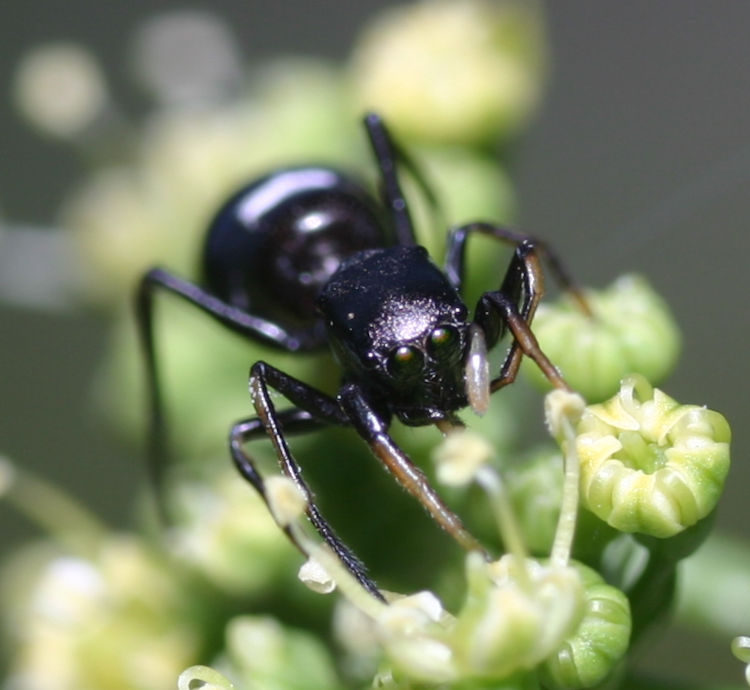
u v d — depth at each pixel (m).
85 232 0.05
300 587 0.05
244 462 0.05
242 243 0.05
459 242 0.05
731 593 0.05
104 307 0.05
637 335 0.05
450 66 0.05
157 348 0.05
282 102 0.05
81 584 0.05
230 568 0.05
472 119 0.05
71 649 0.05
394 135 0.05
